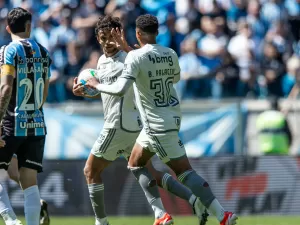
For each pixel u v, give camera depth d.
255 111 52.22
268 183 46.81
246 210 46.72
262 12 60.97
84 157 51.34
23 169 28.22
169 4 61.19
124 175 46.56
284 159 46.88
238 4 60.84
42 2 62.69
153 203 29.55
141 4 61.31
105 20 29.08
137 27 28.03
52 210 46.53
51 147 51.62
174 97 28.14
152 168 30.17
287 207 46.66
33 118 28.02
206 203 27.30
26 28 28.08
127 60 27.36
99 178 30.52
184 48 57.44
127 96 29.38
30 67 27.75
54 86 55.41
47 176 46.72
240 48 57.12
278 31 59.56
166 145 27.66
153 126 27.64
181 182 28.14
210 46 57.50
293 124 52.81
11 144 27.69
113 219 44.25
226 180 46.91
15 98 27.64
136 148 29.12
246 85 55.28
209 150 51.22
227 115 51.38
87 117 51.62
